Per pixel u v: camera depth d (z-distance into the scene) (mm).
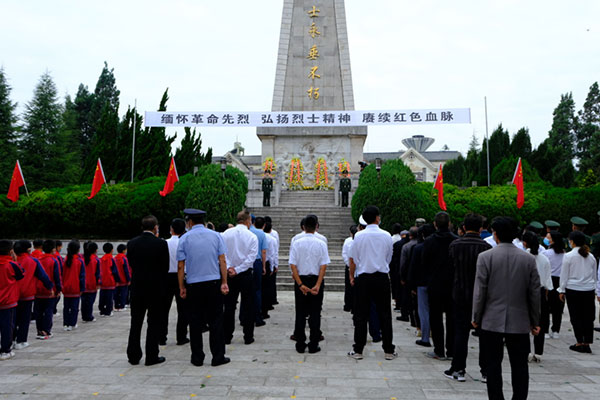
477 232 5316
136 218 17188
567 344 7129
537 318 3979
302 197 22484
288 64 26219
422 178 21125
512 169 23859
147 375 5156
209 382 4898
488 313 4078
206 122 17953
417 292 6773
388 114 17547
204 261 5691
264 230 9281
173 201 16875
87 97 49969
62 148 33156
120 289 10289
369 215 6086
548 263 6645
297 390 4641
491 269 4105
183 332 6824
